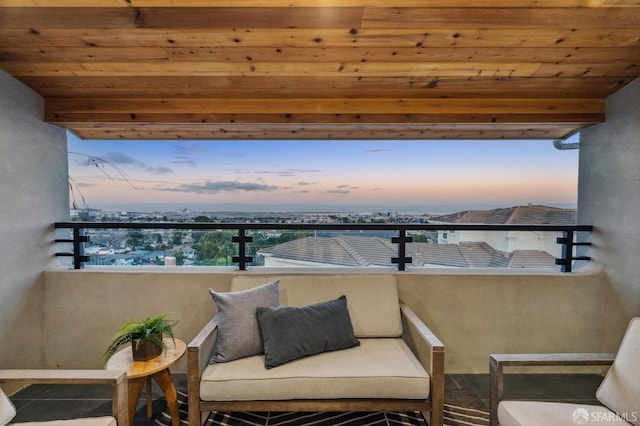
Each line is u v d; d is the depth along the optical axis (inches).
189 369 68.4
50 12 69.6
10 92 87.5
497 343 100.7
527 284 100.3
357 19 72.1
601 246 101.1
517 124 102.0
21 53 80.6
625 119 93.3
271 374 69.2
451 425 77.7
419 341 96.7
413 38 77.4
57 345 99.4
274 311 77.4
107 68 86.4
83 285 99.0
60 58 82.6
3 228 86.0
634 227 90.7
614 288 96.7
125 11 69.8
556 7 69.0
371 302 90.8
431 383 68.4
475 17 71.5
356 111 100.0
